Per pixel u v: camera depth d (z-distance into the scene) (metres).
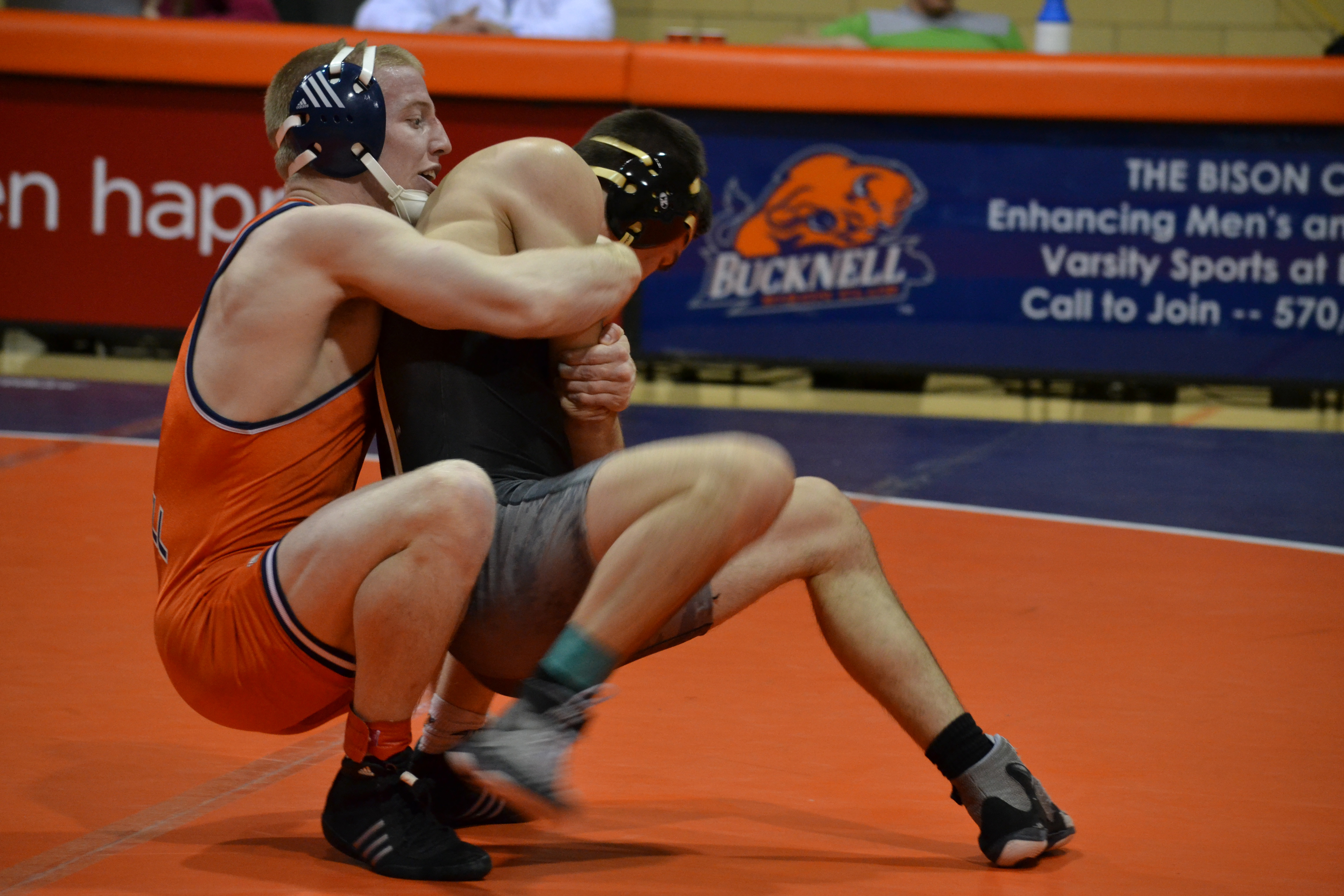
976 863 8.55
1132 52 40.97
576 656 7.56
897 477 21.78
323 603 7.79
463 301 7.92
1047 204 26.67
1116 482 21.78
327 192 8.61
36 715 10.93
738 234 27.25
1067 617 14.51
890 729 11.12
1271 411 28.00
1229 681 12.45
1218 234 26.44
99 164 27.98
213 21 28.50
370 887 7.98
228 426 8.15
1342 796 9.79
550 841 8.86
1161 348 26.77
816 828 9.11
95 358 29.84
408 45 26.97
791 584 15.85
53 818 8.94
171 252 28.08
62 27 27.48
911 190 26.89
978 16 32.47
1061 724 11.26
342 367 8.35
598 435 8.76
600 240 8.65
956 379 29.33
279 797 9.44
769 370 29.36
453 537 7.63
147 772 9.83
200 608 8.19
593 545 7.82
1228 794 9.80
